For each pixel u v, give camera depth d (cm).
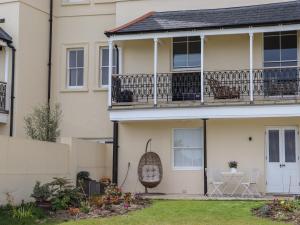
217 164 1652
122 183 1728
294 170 1605
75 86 1894
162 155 1706
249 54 1669
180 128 1706
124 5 1819
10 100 1706
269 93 1596
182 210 1232
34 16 1811
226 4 1744
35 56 1811
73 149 1515
